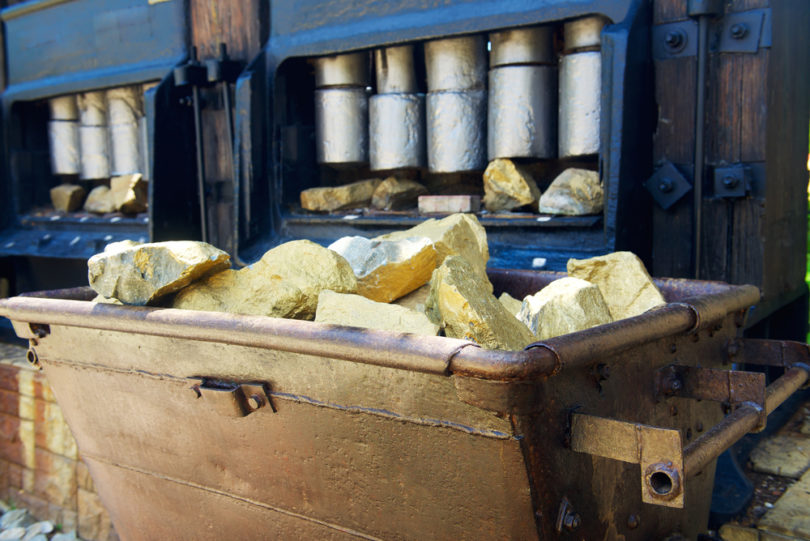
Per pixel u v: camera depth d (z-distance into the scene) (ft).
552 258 8.55
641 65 8.20
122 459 6.48
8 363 11.72
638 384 4.79
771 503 7.02
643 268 6.35
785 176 8.75
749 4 7.87
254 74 10.87
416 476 4.46
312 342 4.36
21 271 15.79
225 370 5.09
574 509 4.30
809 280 11.86
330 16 10.56
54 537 10.70
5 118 15.85
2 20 15.89
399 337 4.06
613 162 7.91
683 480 3.66
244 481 5.52
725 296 5.74
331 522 5.12
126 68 13.46
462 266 5.33
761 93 7.84
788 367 6.00
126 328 5.44
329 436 4.76
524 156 9.41
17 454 11.62
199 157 12.13
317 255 5.82
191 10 12.50
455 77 9.84
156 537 6.72
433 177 11.53
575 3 8.42
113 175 14.19
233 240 12.09
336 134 10.93
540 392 3.81
